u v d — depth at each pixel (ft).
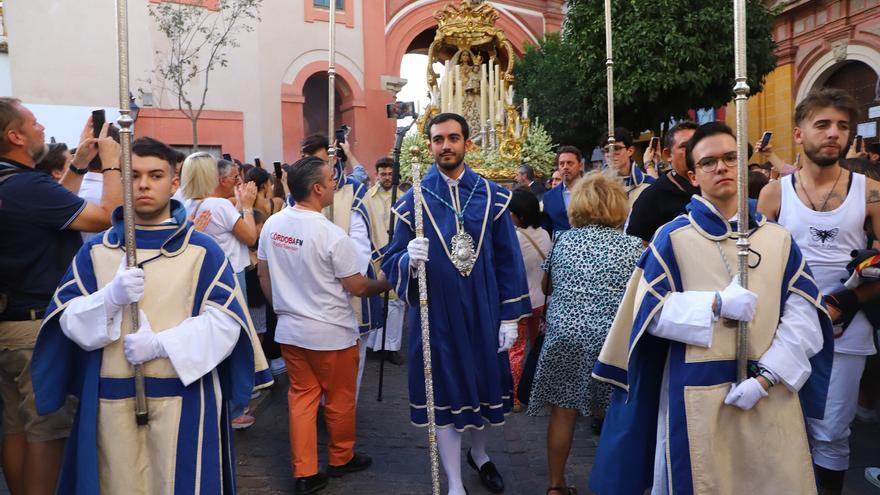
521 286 11.19
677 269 7.71
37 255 9.04
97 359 7.61
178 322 7.80
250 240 14.53
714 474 7.20
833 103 9.23
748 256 7.41
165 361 7.64
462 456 13.14
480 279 10.76
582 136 52.85
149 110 50.42
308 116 64.34
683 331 7.25
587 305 10.41
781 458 7.18
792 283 7.46
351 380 12.07
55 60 47.67
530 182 25.77
